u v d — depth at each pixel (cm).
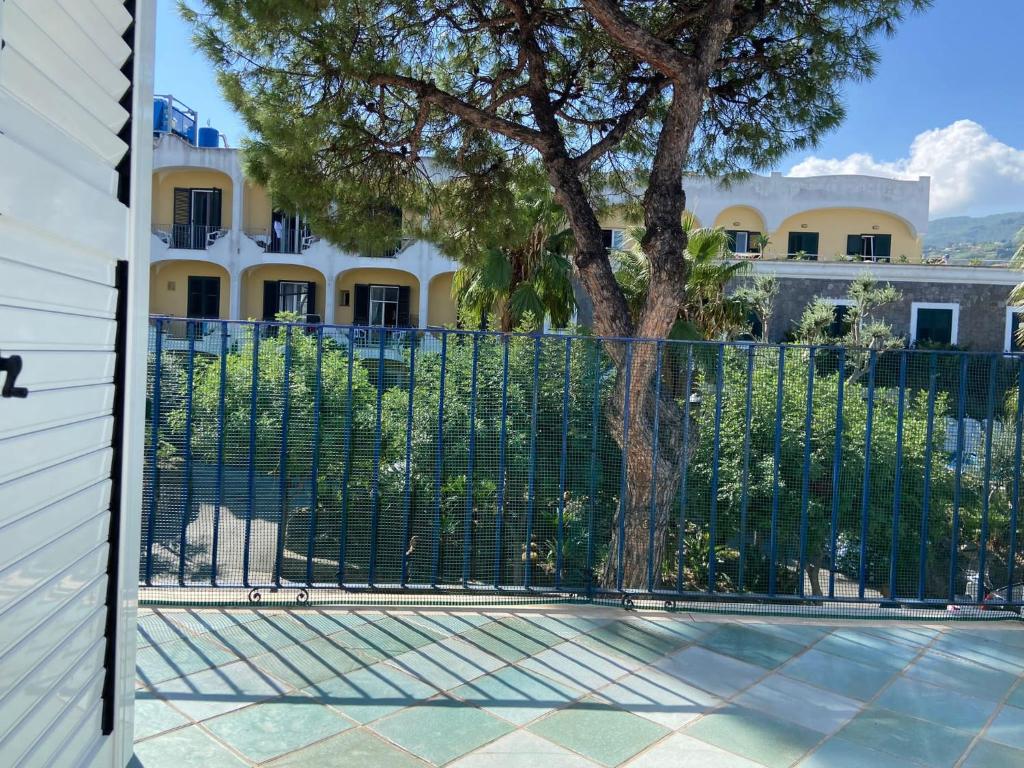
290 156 635
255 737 293
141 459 256
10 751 168
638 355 555
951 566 470
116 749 244
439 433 456
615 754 293
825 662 391
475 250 757
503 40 688
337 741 294
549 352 511
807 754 299
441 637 403
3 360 144
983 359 468
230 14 542
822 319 1747
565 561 524
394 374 500
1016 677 380
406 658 374
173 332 459
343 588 449
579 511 524
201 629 398
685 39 653
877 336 1711
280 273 2653
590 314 1977
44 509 183
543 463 516
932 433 457
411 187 701
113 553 234
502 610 445
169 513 450
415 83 609
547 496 518
